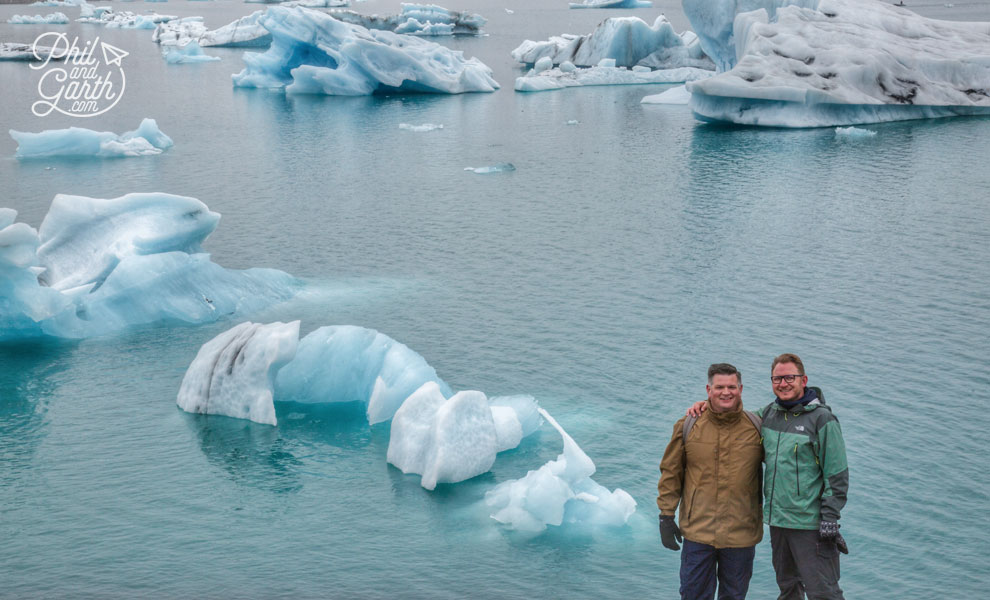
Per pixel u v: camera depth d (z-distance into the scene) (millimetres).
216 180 35562
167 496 12328
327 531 11398
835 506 6984
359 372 15398
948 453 13461
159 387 16188
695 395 15664
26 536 11281
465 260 24406
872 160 38031
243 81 67875
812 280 22234
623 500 11648
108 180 35406
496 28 124812
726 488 7168
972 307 20172
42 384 16281
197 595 9977
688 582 7352
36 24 135625
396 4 190625
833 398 15445
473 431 12852
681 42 77188
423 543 11109
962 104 49625
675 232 27047
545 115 53969
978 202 30312
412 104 59219
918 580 10328
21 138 40125
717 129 47906
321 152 41969
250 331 15305
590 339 18406
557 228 27750
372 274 23203
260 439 14102
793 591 7391
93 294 19266
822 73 48469
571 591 10109
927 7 136625
